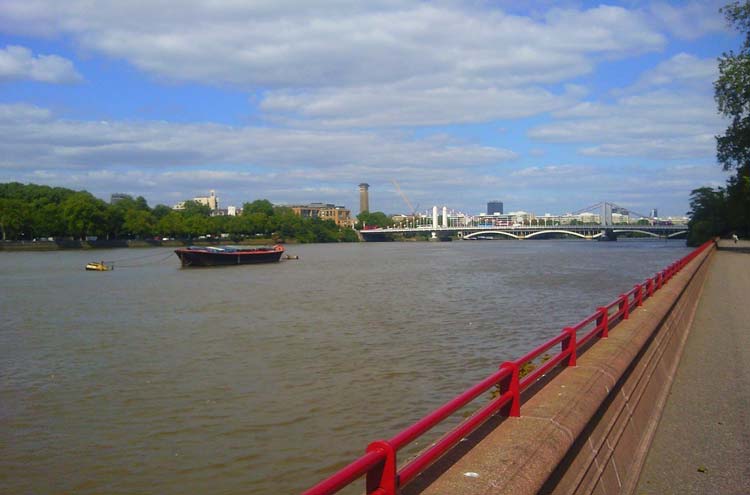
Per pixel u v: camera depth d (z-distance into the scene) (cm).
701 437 1030
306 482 1479
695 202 15450
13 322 4069
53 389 2294
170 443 1723
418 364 2555
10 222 15500
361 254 15100
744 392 1286
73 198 16688
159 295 5741
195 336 3403
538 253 14062
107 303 5128
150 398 2150
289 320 3941
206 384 2311
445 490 529
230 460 1603
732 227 11769
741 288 3438
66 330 3716
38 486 1490
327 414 1931
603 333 1157
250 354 2848
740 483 845
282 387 2239
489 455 597
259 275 8281
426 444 1590
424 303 4750
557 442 648
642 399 1106
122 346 3148
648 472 895
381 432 1772
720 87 6456
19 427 1878
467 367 2497
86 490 1466
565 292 5456
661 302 1650
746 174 7019
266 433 1780
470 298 5062
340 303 4847
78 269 9519
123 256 13325
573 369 927
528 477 563
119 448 1695
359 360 2650
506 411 718
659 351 1376
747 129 6631
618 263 9731
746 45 6378
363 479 1414
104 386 2323
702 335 1977
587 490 714
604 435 838
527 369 1783
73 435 1802
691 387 1348
